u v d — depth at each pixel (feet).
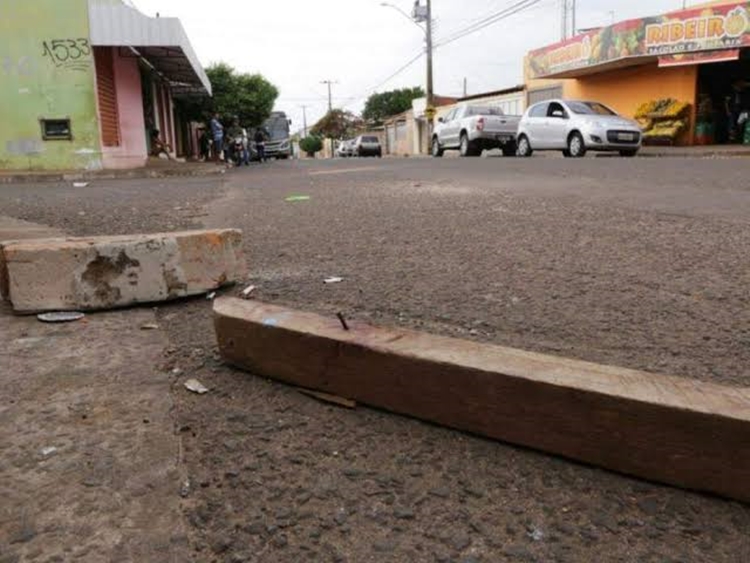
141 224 18.28
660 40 67.51
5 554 4.31
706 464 4.84
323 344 6.43
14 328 8.70
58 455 5.49
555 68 86.79
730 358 7.29
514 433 5.53
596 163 41.01
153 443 5.68
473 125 66.85
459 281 10.82
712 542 4.45
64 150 48.06
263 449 5.60
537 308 9.23
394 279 11.03
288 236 15.66
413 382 5.95
